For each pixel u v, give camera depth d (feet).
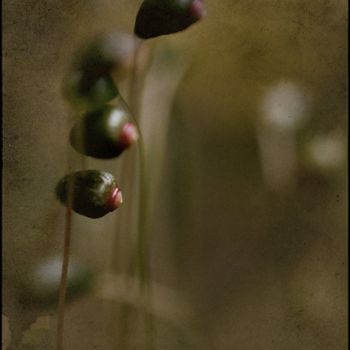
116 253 1.02
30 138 0.87
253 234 1.19
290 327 1.12
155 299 1.19
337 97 1.10
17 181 0.87
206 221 1.23
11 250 0.87
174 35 1.01
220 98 1.13
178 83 1.06
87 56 0.81
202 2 0.79
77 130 0.80
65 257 0.82
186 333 1.15
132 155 1.00
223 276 1.20
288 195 1.16
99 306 0.98
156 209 1.22
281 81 1.09
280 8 0.99
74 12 0.87
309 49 1.05
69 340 0.96
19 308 0.87
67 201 0.80
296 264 1.15
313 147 1.13
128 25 0.88
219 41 1.02
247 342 1.13
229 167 1.20
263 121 1.14
